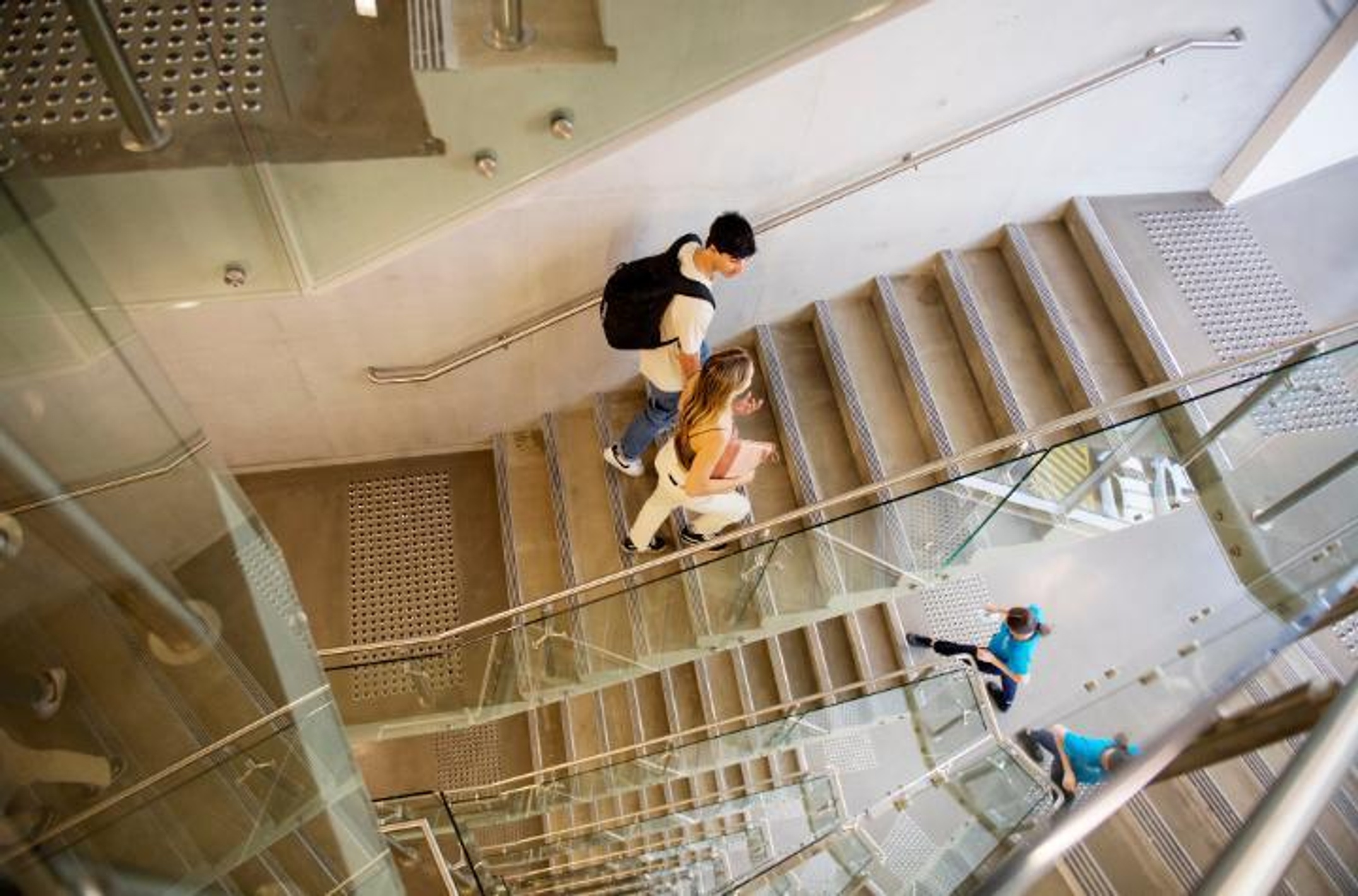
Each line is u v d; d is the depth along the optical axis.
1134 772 1.63
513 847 6.12
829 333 5.73
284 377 5.16
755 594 5.03
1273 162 5.70
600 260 4.86
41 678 2.16
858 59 4.15
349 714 5.00
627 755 5.84
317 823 3.20
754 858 6.33
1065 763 3.54
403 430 5.98
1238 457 4.59
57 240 2.43
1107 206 5.83
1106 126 5.18
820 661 5.97
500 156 3.52
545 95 3.37
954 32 4.22
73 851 2.12
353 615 6.03
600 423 5.89
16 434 2.15
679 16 3.29
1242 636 3.79
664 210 4.64
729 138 4.31
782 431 5.59
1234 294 5.68
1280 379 4.28
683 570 4.79
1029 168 5.29
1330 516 4.15
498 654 5.00
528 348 5.36
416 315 4.88
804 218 4.99
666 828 6.71
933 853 4.34
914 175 5.00
